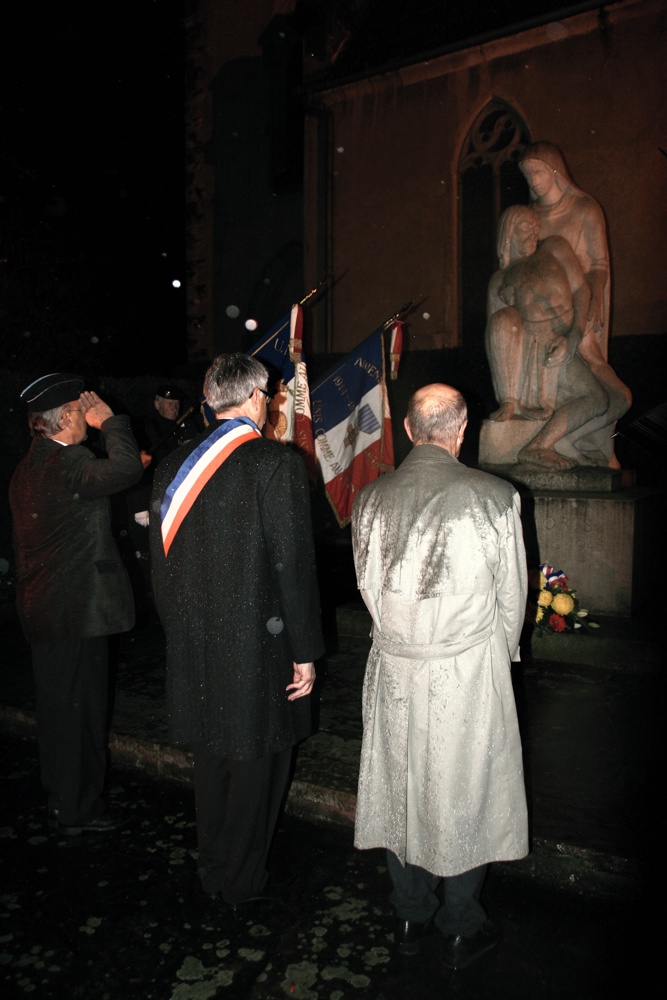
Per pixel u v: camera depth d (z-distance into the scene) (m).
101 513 2.89
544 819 2.78
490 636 2.16
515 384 5.59
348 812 3.01
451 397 2.31
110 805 3.26
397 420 10.49
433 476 2.19
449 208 10.17
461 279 10.28
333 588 6.33
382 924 2.46
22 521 2.89
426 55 9.86
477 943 2.28
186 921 2.49
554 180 5.51
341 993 2.16
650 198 8.49
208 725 2.36
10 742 3.95
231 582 2.31
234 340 15.10
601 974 2.22
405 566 2.14
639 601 5.07
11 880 2.73
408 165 10.47
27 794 3.39
